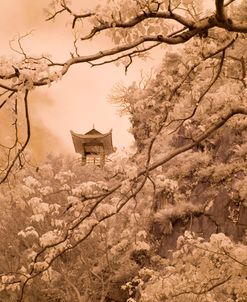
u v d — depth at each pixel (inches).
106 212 348.2
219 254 301.9
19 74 204.2
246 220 708.0
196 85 331.9
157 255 805.9
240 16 281.7
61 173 593.9
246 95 322.7
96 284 922.7
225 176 785.6
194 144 308.7
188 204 820.6
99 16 226.5
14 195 274.4
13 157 255.9
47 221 762.8
